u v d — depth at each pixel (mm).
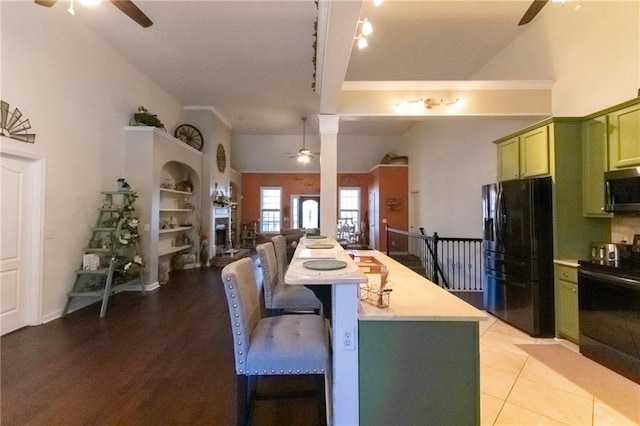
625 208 2590
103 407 2033
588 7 3287
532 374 2494
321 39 2693
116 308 4246
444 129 6762
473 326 1422
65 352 2865
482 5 3771
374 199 11180
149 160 5250
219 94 6742
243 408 1605
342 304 1422
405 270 2326
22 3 3379
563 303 3139
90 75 4406
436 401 1416
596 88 3213
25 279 3514
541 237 3254
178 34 4496
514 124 4512
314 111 7824
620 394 2203
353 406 1416
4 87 3207
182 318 3826
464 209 5879
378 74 5688
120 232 4453
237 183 12086
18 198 3430
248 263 1924
